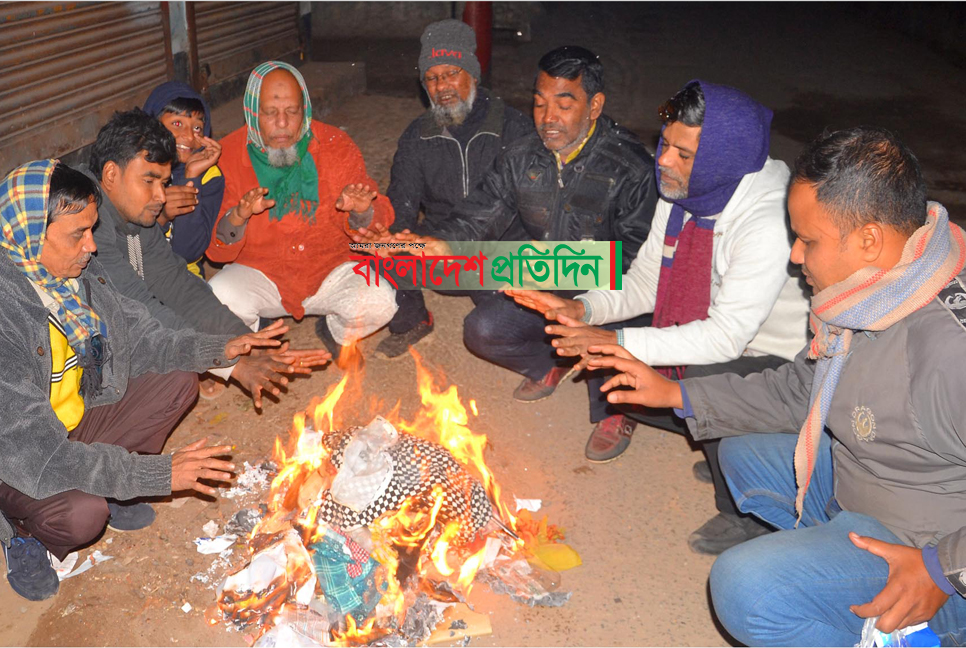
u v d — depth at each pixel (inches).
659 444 148.1
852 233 78.7
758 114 109.8
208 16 247.9
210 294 141.8
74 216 97.4
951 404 76.8
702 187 111.7
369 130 278.4
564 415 154.7
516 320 150.0
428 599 109.1
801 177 80.7
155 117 129.9
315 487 114.6
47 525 102.3
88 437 116.4
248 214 147.4
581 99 133.4
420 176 164.6
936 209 78.9
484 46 324.5
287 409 151.8
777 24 563.5
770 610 85.7
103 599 111.5
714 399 103.7
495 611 111.7
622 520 130.0
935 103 368.5
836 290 82.0
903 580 75.9
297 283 158.1
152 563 117.3
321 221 156.9
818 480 103.7
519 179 145.0
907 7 534.6
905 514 86.3
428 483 105.7
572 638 108.7
